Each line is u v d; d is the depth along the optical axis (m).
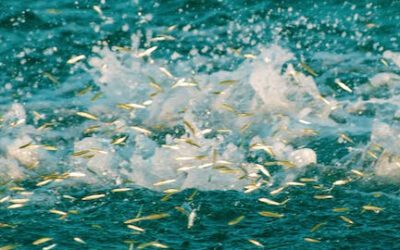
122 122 16.36
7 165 14.84
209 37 21.86
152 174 14.47
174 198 13.79
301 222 13.02
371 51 20.61
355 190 13.98
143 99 18.00
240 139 15.98
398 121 15.50
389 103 17.39
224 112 16.95
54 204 13.70
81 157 14.79
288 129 16.19
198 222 13.07
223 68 20.27
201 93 17.55
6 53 21.17
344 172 14.56
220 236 12.65
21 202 13.43
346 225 12.91
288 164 13.57
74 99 18.72
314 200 13.66
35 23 22.69
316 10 22.92
